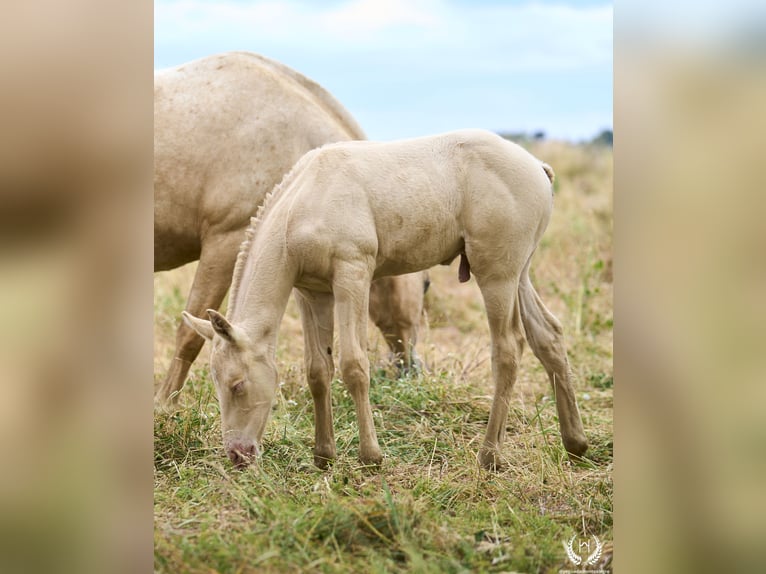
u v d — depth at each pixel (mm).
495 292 4480
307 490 4125
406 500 3812
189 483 4250
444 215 4410
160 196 5449
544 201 4566
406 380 5656
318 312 4555
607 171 14094
